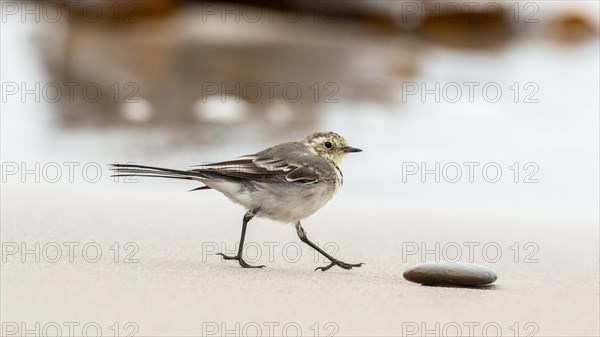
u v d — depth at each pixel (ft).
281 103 71.00
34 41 91.04
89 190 46.37
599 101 77.05
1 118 62.13
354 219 43.93
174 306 25.22
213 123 63.16
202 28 104.68
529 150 60.34
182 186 49.80
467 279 29.81
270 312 25.27
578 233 42.63
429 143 61.16
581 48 112.16
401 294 28.17
